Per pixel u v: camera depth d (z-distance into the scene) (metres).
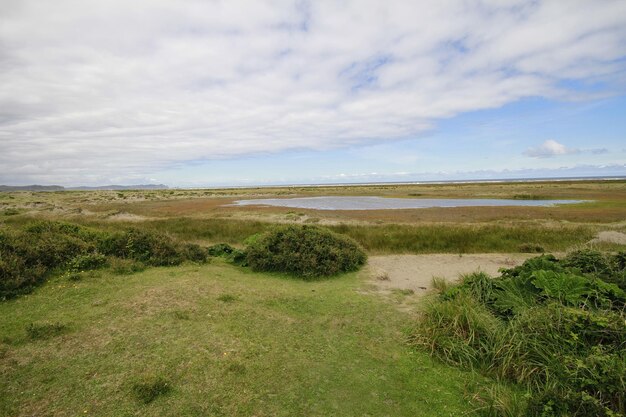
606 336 3.72
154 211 26.84
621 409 2.90
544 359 3.65
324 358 4.10
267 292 6.34
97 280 6.34
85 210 27.44
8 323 4.52
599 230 14.42
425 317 4.93
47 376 3.43
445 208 27.05
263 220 20.84
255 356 4.00
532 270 5.54
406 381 3.70
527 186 59.25
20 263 6.07
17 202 36.59
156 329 4.46
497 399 3.24
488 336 4.17
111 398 3.15
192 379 3.48
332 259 8.27
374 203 33.69
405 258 10.08
